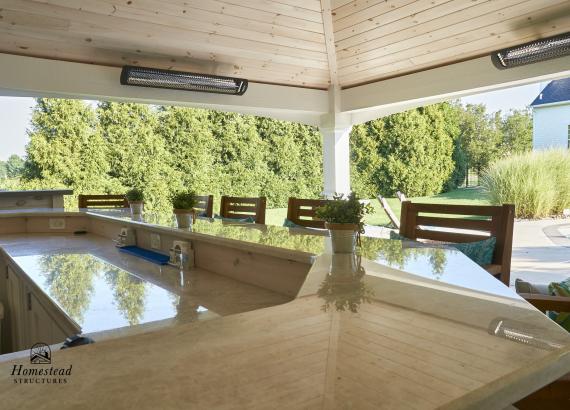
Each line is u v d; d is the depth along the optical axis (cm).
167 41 389
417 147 739
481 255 188
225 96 472
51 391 50
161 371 56
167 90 439
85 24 349
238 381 52
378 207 772
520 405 123
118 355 61
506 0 334
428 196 746
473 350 62
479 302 87
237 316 79
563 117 664
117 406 47
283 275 152
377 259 135
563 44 330
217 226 224
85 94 400
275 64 462
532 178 571
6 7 317
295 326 73
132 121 639
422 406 46
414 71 465
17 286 233
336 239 142
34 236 334
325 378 53
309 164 779
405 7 368
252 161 726
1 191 472
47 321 160
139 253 234
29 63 373
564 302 137
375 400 48
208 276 181
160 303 139
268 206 741
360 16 391
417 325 73
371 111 536
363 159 785
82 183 618
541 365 57
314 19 400
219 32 390
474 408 48
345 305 85
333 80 518
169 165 666
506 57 365
